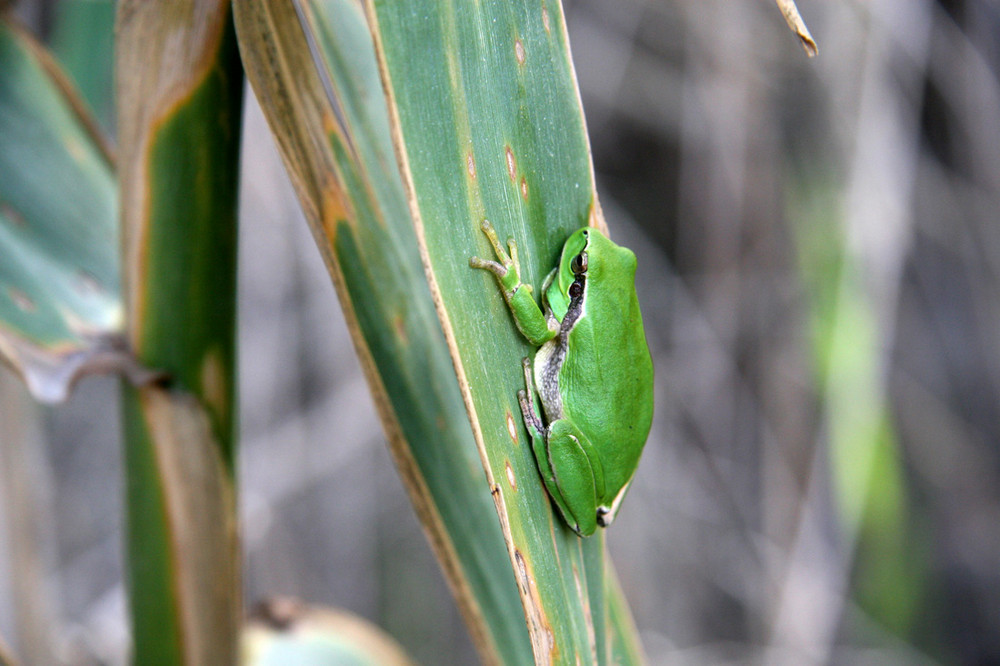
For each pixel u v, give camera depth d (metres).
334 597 0.74
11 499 0.46
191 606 0.39
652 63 0.79
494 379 0.36
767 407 0.73
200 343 0.39
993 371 0.78
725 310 0.75
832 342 0.65
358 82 0.39
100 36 0.47
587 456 0.39
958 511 0.84
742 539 0.76
